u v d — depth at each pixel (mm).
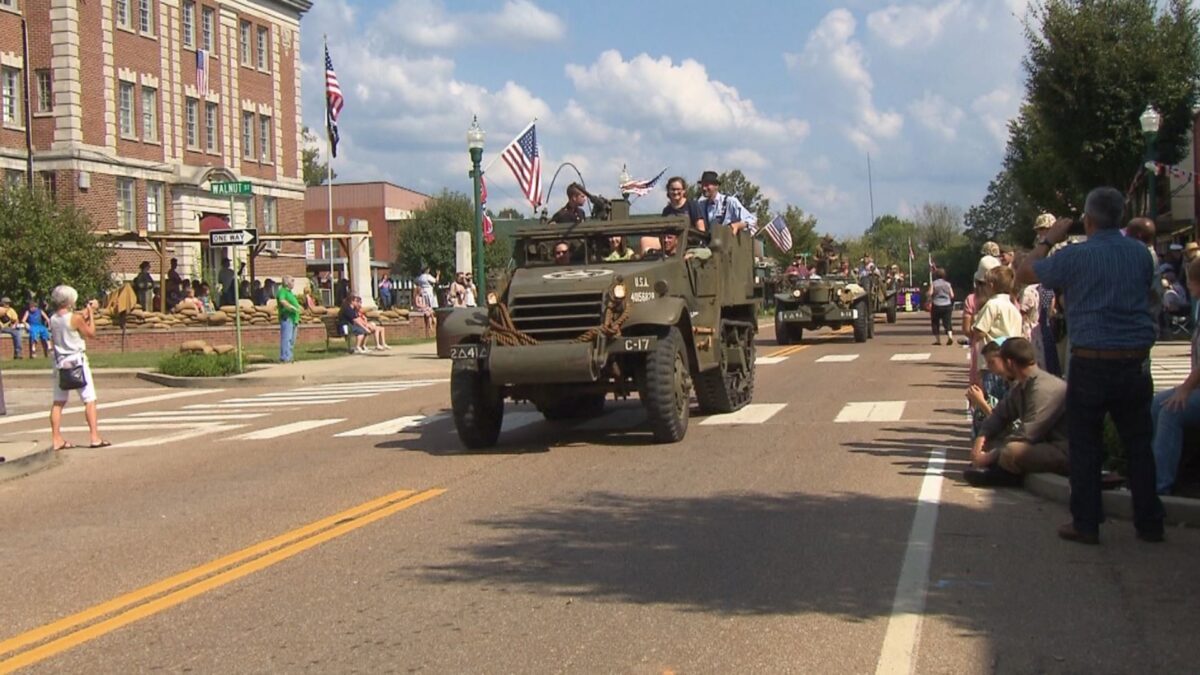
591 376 11953
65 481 12461
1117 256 7605
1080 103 35906
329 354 31031
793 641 5902
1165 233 37438
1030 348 9602
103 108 45812
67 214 37844
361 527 9016
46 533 9406
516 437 14172
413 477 11406
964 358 24562
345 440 14898
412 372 25391
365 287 42719
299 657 5891
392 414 17922
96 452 14891
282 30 57594
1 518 10234
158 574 7770
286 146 57844
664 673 5488
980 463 9875
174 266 40719
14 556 8531
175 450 14812
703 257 13766
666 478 10750
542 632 6164
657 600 6703
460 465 12070
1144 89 35062
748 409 16000
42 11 44344
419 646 6000
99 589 7438
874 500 9406
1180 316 26250
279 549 8336
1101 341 7582
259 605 6883
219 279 47031
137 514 10117
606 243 13914
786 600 6637
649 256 13766
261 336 36344
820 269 33594
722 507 9312
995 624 6133
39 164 44531
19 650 6156
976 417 11289
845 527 8445
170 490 11438
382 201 83062
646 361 12617
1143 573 7066
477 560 7797
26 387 26156
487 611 6586
